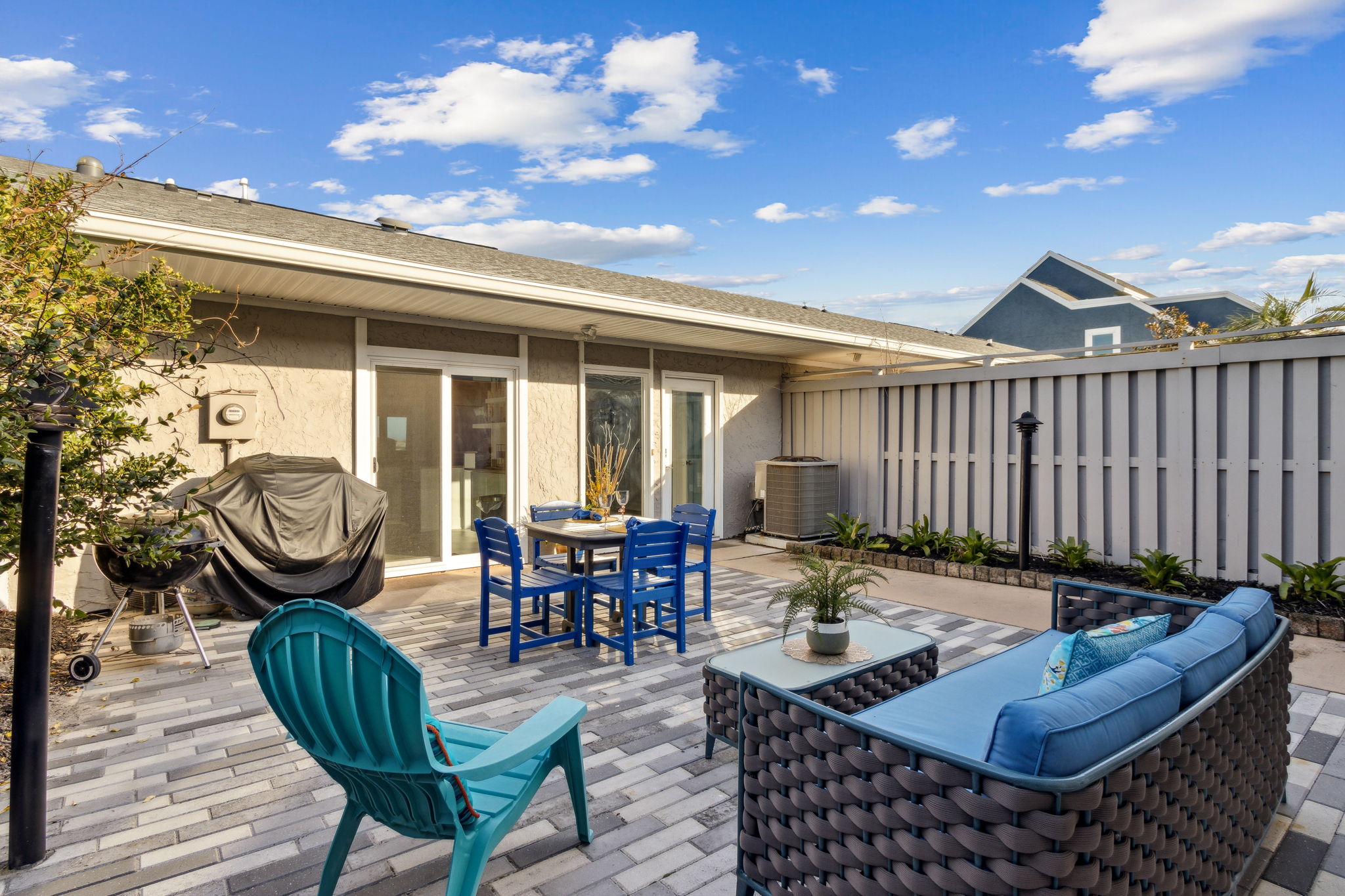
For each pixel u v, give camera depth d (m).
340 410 6.50
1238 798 2.07
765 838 2.03
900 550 7.91
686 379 9.27
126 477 3.70
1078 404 6.93
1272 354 5.69
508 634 5.04
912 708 2.52
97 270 3.60
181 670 4.19
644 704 3.71
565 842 2.46
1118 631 2.36
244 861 2.34
